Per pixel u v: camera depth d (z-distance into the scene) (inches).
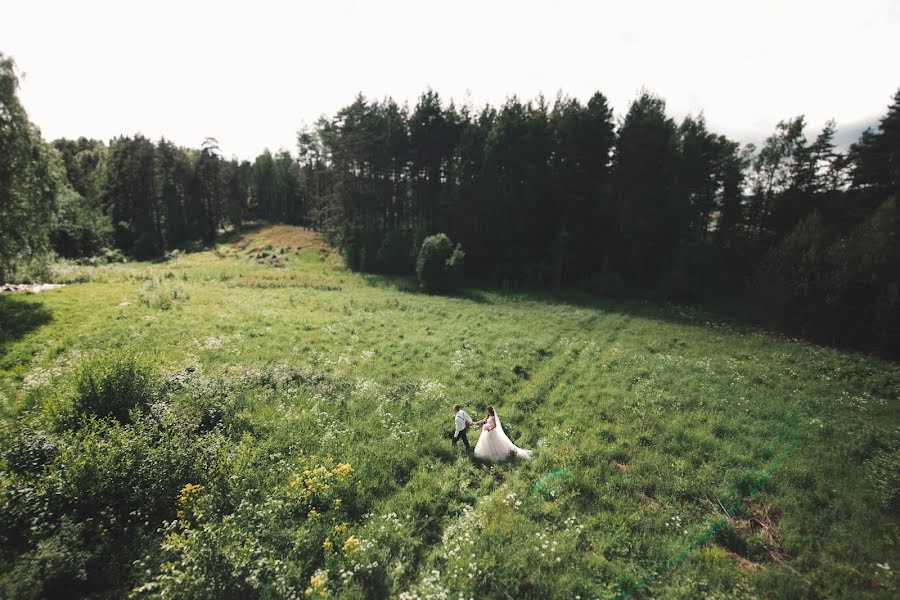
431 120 2215.8
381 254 2015.3
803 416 523.8
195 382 524.1
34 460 330.3
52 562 248.8
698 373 685.3
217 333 805.2
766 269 1298.0
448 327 1000.2
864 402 593.3
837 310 1053.2
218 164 3412.9
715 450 433.7
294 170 3991.1
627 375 668.7
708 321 1240.2
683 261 1600.6
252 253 2541.8
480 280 1972.2
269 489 341.4
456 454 435.5
